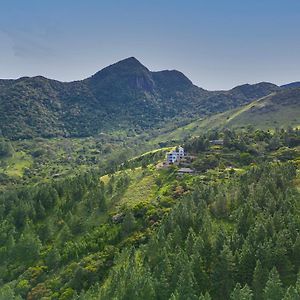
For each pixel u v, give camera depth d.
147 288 116.25
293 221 130.00
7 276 176.75
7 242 192.88
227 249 118.31
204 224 143.00
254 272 110.56
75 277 156.50
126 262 148.25
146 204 192.75
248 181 182.25
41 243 189.75
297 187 171.38
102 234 183.50
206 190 179.25
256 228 126.31
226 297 113.62
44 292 157.00
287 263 115.94
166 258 124.44
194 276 118.25
